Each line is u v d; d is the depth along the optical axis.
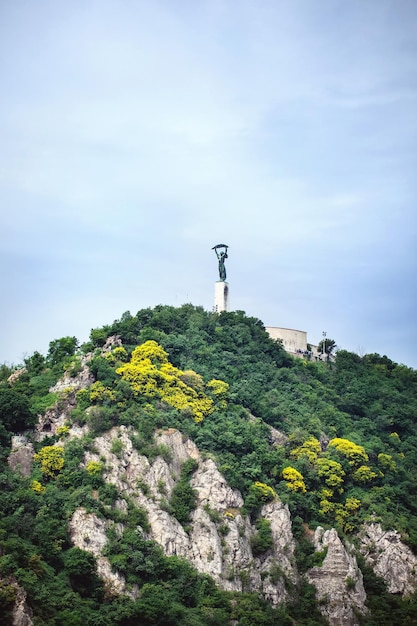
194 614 198.12
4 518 197.12
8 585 180.00
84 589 193.38
